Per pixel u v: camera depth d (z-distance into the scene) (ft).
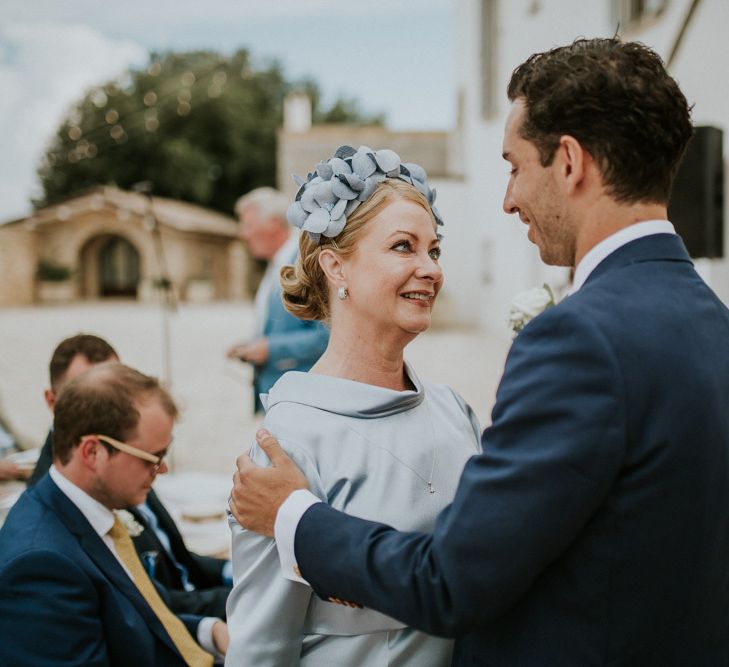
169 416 6.20
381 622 4.02
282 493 3.85
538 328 3.30
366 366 4.37
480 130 53.01
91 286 103.24
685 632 3.31
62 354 8.20
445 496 4.23
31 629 5.28
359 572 3.47
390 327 4.27
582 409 3.08
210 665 6.43
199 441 22.09
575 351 3.14
